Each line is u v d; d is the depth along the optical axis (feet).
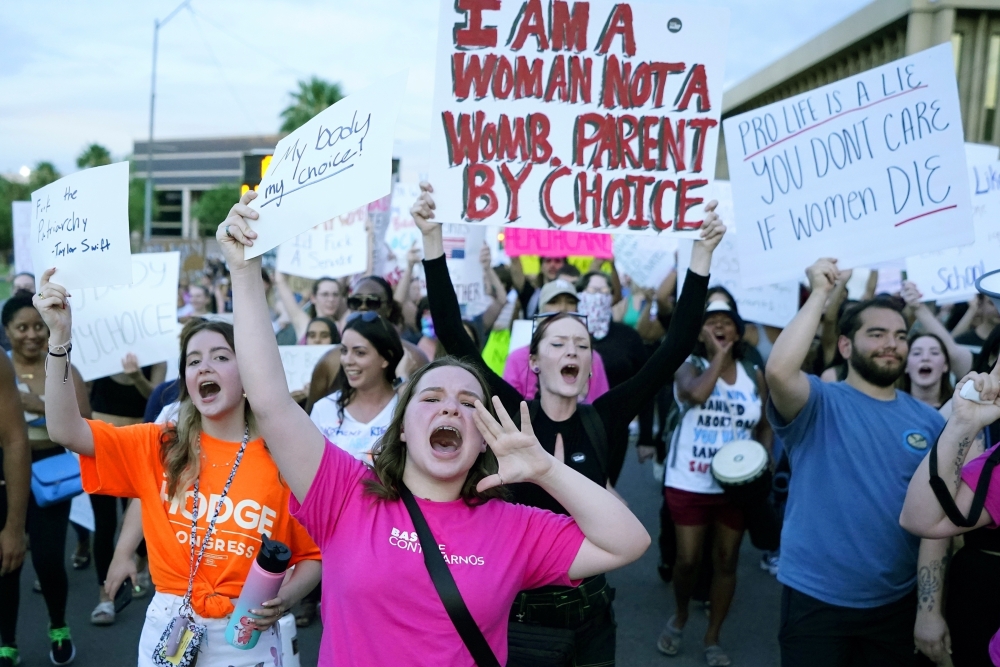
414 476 7.79
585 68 11.91
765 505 16.11
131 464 9.71
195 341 9.53
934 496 9.28
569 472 7.34
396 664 7.18
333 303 25.58
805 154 12.03
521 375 16.65
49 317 9.49
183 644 9.18
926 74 11.49
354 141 7.61
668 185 12.03
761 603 20.21
